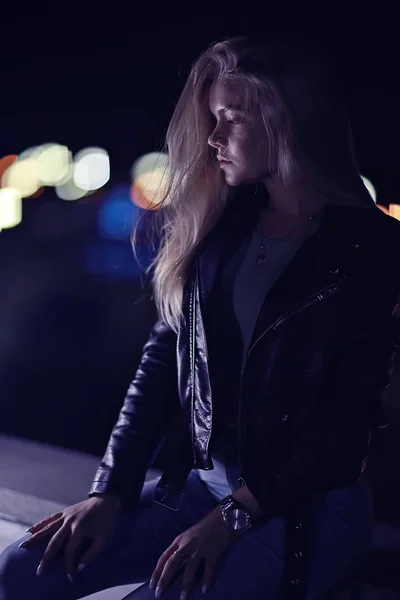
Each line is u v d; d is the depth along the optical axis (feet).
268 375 5.39
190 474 6.14
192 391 5.88
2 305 41.06
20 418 21.42
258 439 5.37
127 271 48.83
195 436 5.78
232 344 5.79
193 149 6.24
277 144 5.60
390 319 5.35
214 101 5.82
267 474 5.29
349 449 5.21
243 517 5.24
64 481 11.41
